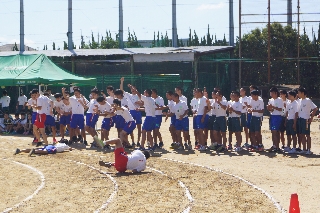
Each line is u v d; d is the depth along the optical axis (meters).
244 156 15.26
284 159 14.61
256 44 43.97
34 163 14.31
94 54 40.09
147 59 39.47
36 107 17.81
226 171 12.81
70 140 18.25
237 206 9.11
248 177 11.98
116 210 8.82
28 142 19.33
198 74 39.44
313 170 12.85
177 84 37.78
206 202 9.42
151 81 38.12
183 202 9.42
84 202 9.47
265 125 26.50
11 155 15.94
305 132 15.51
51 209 8.96
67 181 11.62
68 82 22.48
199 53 38.22
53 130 18.38
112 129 24.53
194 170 12.91
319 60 42.44
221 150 16.20
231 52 42.47
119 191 10.43
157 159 14.82
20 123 22.19
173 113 16.92
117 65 40.78
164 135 21.64
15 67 23.23
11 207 9.15
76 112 17.95
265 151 16.22
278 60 40.50
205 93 17.95
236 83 44.16
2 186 11.12
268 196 9.91
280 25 43.53
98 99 16.91
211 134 16.78
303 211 8.88
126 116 16.23
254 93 16.11
